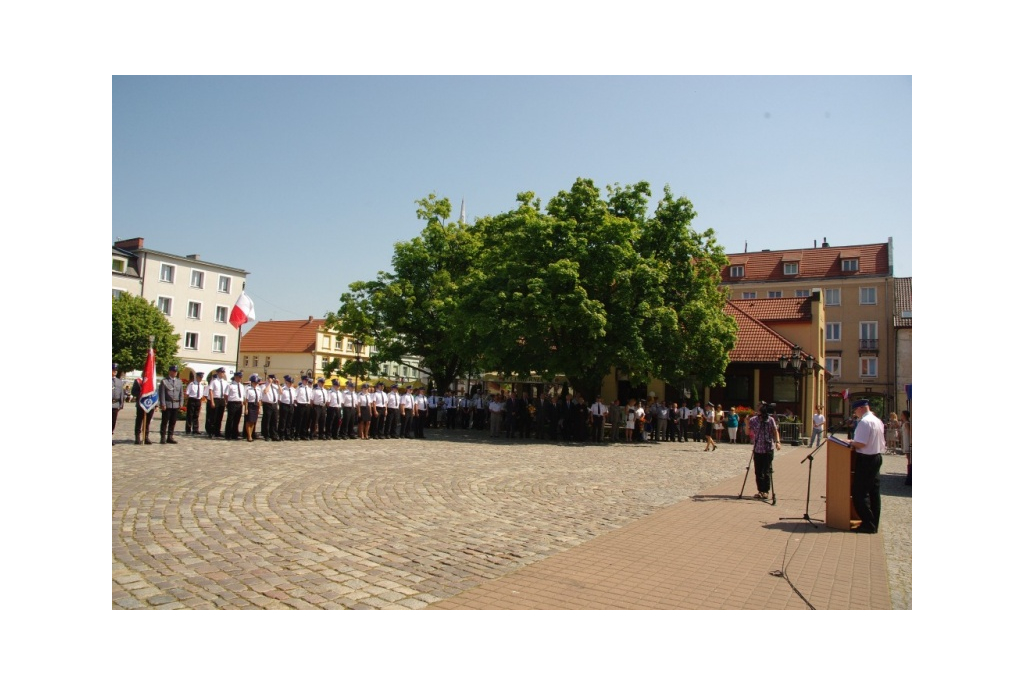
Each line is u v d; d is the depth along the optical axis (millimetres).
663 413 27797
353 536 7477
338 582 5828
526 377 27297
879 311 59312
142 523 7461
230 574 5863
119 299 49125
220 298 63906
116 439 16750
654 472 15414
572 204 27078
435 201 35625
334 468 13023
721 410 29141
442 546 7242
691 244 28344
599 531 8422
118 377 15273
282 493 9859
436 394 33938
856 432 9070
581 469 15344
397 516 8734
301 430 19188
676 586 6164
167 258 59938
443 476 12719
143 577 5672
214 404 18344
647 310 26031
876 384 58625
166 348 49562
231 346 64562
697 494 12102
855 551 7797
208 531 7293
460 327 27781
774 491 12289
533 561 6824
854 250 62500
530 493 11297
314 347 75062
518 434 27531
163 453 13969
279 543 6980
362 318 35094
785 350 33281
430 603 5469
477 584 5988
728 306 36844
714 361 27938
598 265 25875
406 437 23188
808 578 6559
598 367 26672
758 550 7699
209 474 11250
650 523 9094
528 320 25375
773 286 63719
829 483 9281
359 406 21031
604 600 5719
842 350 60125
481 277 27844
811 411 34344
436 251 35312
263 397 18328
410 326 34562
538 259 26203
